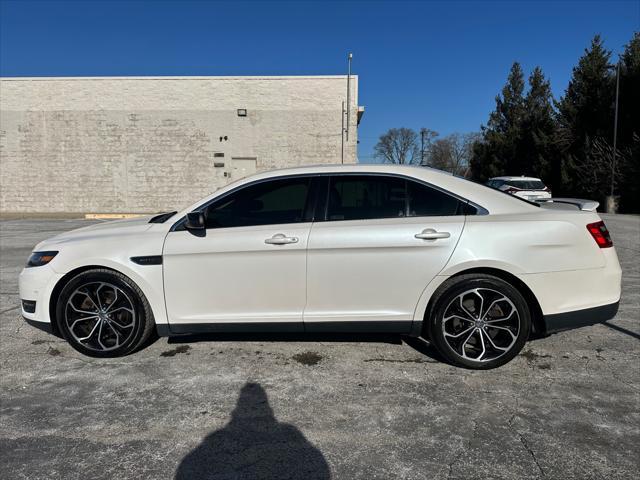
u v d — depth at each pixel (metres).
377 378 3.77
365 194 3.95
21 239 12.68
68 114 22.81
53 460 2.76
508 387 3.60
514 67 43.94
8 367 4.04
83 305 4.14
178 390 3.59
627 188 25.47
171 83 22.70
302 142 22.80
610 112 28.55
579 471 2.62
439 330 3.83
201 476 2.61
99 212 23.23
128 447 2.88
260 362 4.08
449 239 3.76
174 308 3.99
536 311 3.86
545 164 33.50
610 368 3.93
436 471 2.64
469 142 62.09
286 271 3.87
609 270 3.85
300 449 2.85
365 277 3.84
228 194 4.04
